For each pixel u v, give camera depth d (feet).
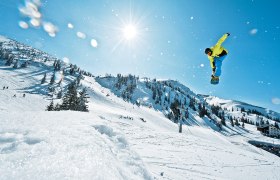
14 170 5.88
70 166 7.00
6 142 8.73
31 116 16.11
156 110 463.01
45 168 6.41
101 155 9.61
